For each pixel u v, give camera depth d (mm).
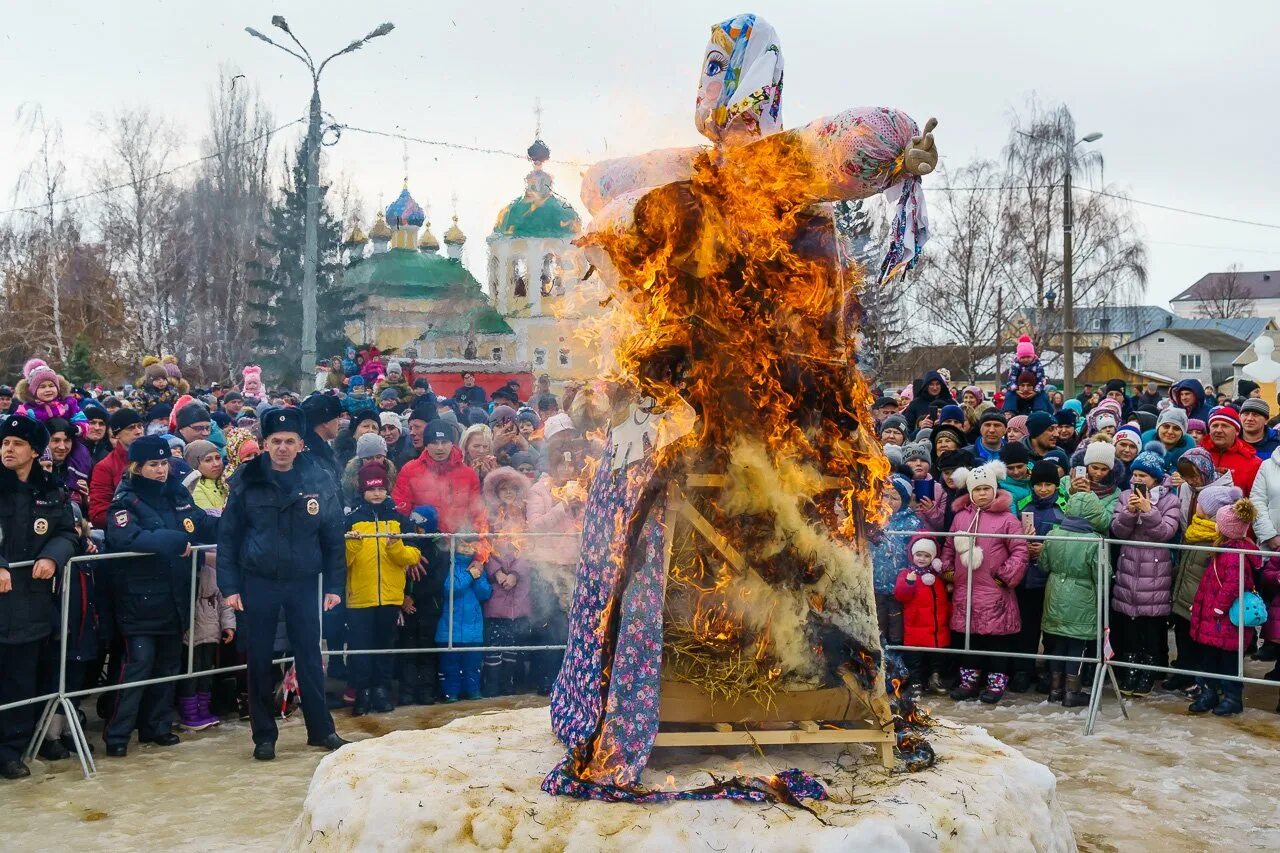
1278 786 6652
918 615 8820
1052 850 4328
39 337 47938
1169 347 69312
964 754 4613
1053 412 12289
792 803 3988
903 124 3961
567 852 3852
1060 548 8469
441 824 4047
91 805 6324
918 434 11133
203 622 7887
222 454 9352
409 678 8766
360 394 15125
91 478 8406
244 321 48875
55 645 7203
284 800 6391
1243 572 7852
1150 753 7320
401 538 8430
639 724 4137
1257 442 9844
